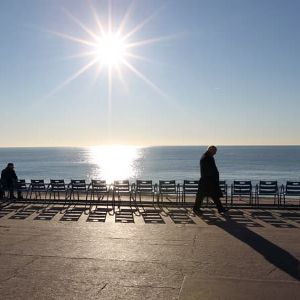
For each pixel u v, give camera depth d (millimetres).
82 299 7691
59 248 11258
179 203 19484
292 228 13883
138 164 132000
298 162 130250
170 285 8383
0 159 185250
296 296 7715
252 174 82000
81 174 88625
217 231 13398
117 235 12844
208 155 16812
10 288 8242
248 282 8445
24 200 20672
